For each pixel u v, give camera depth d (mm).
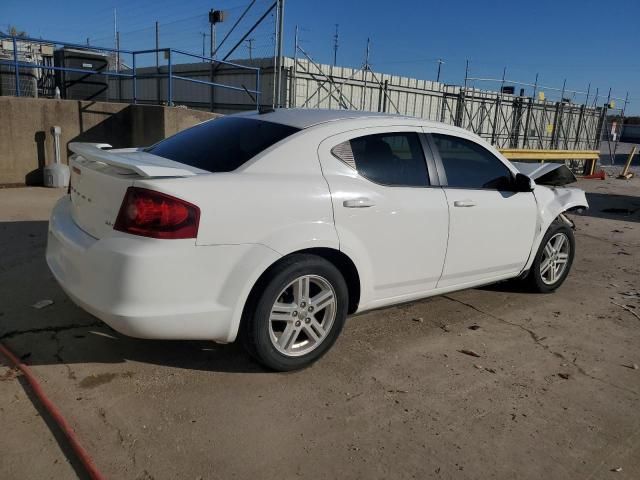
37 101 9188
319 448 2766
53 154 9469
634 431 3107
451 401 3287
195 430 2830
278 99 13500
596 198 13484
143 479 2463
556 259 5309
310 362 3520
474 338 4215
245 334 3266
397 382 3463
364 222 3559
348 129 3686
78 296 3039
